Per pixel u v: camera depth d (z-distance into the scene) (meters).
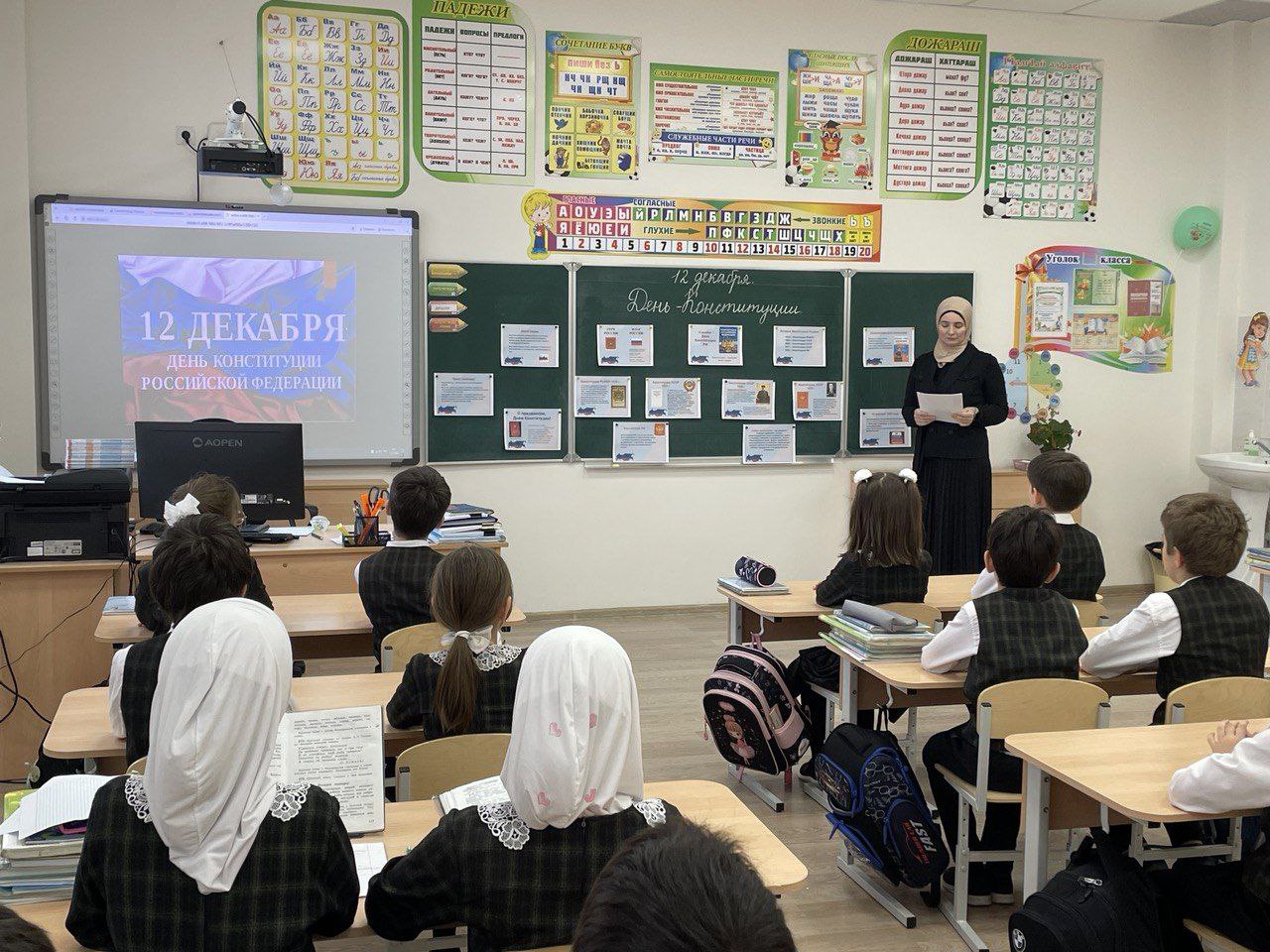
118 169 5.20
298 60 5.39
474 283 5.73
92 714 2.43
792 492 6.32
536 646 1.39
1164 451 6.85
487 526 4.29
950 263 6.39
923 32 6.20
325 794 1.40
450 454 5.80
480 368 5.79
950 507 5.45
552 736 1.34
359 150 5.52
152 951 1.31
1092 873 2.05
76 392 5.22
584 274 5.89
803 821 3.35
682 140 5.95
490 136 5.69
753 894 0.58
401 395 5.69
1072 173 6.52
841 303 6.25
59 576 3.68
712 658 5.23
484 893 1.40
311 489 5.36
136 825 1.31
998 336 6.51
